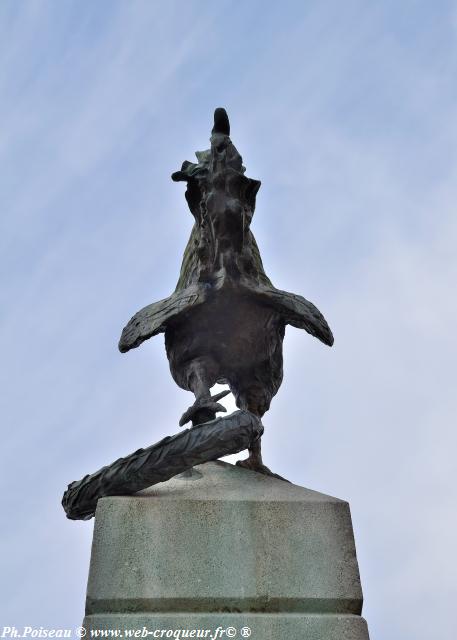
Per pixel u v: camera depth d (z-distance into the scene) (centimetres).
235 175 857
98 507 790
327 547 793
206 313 868
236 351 880
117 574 759
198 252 870
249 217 873
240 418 810
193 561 770
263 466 888
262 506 803
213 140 865
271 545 786
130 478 797
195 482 836
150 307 888
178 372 898
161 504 795
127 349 873
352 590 777
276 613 757
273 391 914
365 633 754
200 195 874
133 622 736
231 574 768
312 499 818
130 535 777
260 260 930
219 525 789
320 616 756
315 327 883
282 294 883
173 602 752
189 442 796
